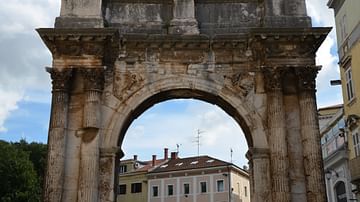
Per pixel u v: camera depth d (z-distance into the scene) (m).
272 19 26.88
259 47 26.20
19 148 68.31
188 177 79.81
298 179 24.69
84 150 24.81
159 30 27.56
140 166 93.62
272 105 25.38
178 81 26.55
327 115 59.16
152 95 26.39
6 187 58.44
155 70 26.70
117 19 27.92
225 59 26.91
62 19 26.58
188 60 26.88
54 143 24.66
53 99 25.48
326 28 25.62
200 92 26.91
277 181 24.11
